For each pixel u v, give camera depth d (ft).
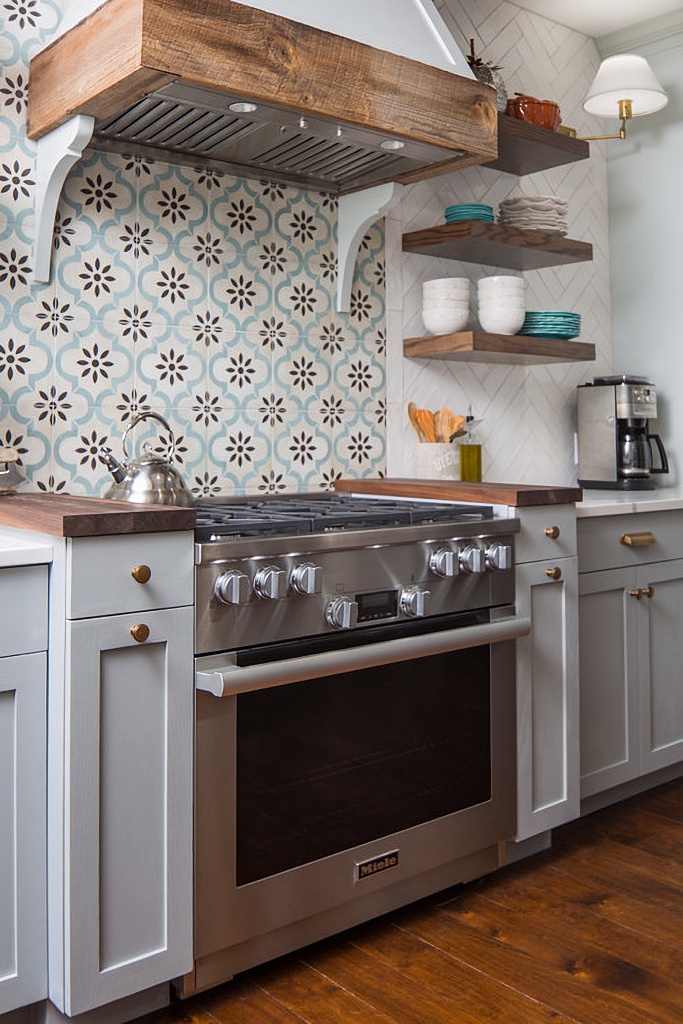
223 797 5.60
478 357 9.59
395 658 6.24
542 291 11.14
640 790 9.34
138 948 5.23
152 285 7.48
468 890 7.23
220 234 7.91
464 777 7.02
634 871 7.53
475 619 7.03
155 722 5.24
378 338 9.21
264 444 8.28
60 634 4.92
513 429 10.69
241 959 5.82
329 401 8.79
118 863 5.11
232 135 6.91
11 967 4.97
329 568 6.01
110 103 6.02
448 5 9.98
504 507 7.34
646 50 11.54
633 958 6.20
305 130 6.62
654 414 11.02
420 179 8.08
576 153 9.71
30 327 6.84
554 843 8.11
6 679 4.85
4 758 4.90
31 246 6.82
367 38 6.57
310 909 6.07
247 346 8.13
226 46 5.72
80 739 4.91
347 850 6.27
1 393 6.72
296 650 5.90
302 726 5.99
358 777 6.34
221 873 5.61
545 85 11.14
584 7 10.87
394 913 6.86
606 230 12.06
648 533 8.92
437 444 9.21
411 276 9.53
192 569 5.36
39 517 4.96
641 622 8.89
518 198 9.66
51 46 6.36
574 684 7.86
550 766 7.69
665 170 11.50
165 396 7.60
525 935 6.51
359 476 9.07
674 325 11.51
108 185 7.22
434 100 6.91
